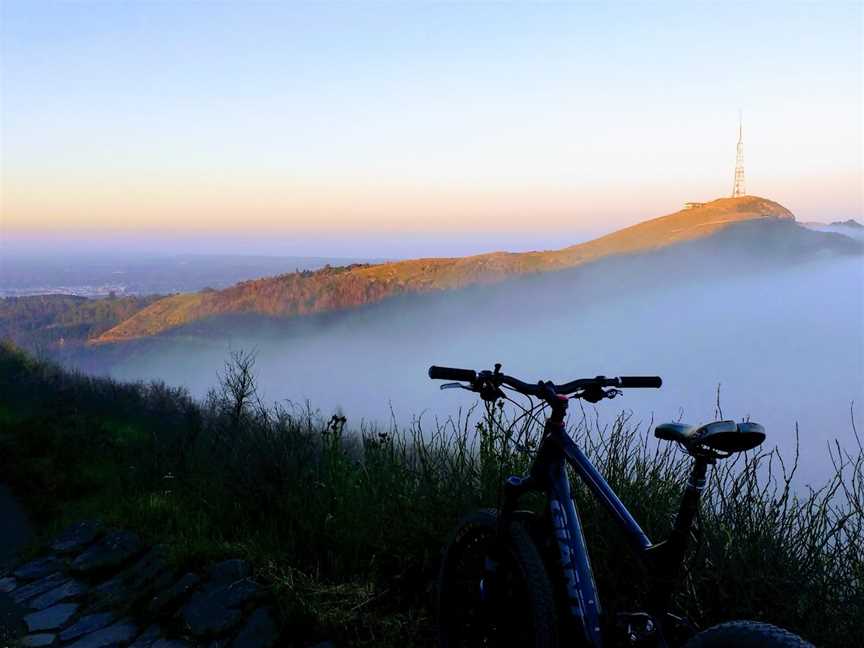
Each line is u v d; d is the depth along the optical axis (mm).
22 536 7859
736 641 2145
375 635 4207
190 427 8969
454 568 3521
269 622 4434
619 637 2658
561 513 3004
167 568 5559
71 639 5016
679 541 2484
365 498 5332
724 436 2348
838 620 3287
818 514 3381
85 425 12742
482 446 4688
